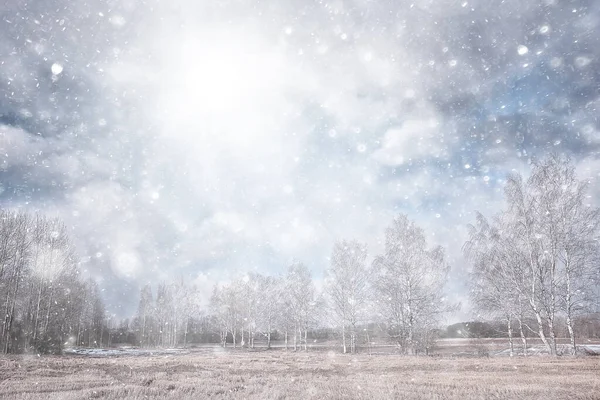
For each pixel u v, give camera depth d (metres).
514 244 25.39
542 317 24.86
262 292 51.22
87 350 39.94
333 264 35.31
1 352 27.84
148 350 42.16
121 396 9.29
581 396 9.03
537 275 24.00
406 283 28.98
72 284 35.34
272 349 44.16
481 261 28.19
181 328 63.62
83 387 10.89
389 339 30.61
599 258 22.50
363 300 33.88
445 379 12.30
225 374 14.52
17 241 30.06
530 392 9.56
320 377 13.34
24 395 9.22
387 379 12.48
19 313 30.47
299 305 42.31
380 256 31.06
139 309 68.38
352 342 33.00
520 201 25.44
